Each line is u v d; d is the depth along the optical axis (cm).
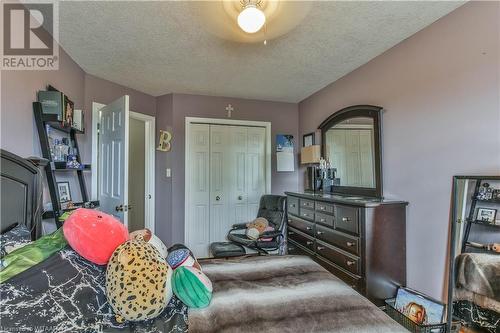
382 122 255
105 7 180
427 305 196
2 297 81
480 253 168
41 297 85
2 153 135
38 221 163
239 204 405
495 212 162
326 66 286
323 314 114
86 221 104
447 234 195
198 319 108
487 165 170
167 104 382
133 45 235
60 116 194
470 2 178
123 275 93
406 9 187
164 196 382
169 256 134
